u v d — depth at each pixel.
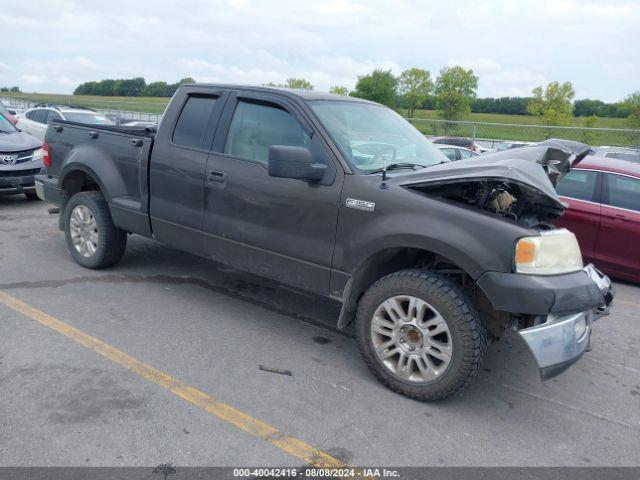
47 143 6.07
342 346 4.43
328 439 3.14
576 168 7.17
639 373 4.36
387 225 3.60
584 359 4.59
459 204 3.48
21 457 2.79
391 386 3.71
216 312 4.94
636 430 3.51
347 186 3.82
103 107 30.91
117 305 4.91
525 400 3.80
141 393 3.47
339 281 3.90
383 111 4.97
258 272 4.38
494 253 3.27
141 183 5.08
